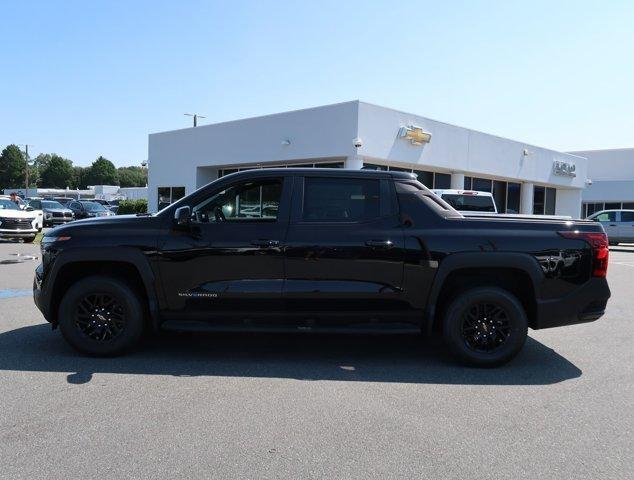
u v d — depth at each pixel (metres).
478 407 4.26
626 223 25.31
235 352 5.80
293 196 5.40
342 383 4.81
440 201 5.58
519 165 26.00
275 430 3.75
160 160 27.12
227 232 5.29
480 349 5.34
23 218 20.78
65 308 5.38
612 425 3.93
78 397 4.33
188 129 25.45
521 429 3.84
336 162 19.84
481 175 24.62
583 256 5.24
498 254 5.18
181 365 5.27
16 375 4.88
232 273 5.27
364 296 5.22
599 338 6.68
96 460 3.27
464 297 5.26
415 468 3.24
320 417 4.00
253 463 3.27
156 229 5.35
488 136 23.94
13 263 13.52
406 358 5.67
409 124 20.17
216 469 3.19
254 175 5.48
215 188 5.48
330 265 5.22
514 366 5.43
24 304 8.12
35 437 3.58
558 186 30.59
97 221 5.50
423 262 5.21
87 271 5.64
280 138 21.11
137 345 6.00
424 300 5.25
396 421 3.95
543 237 5.23
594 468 3.28
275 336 6.56
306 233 5.26
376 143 18.98
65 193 81.06
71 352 5.64
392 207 5.36
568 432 3.79
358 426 3.84
